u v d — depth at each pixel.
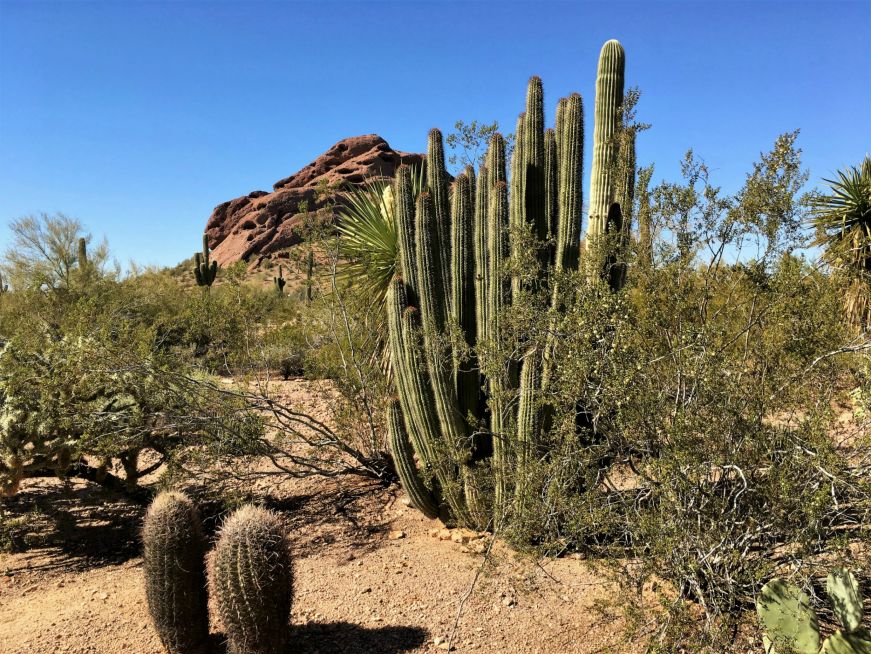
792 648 2.89
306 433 7.59
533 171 5.17
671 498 3.05
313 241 6.85
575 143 5.06
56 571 5.04
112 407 5.70
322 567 4.90
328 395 7.05
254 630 3.38
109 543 5.59
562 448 3.62
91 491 6.73
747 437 3.11
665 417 3.25
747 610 3.29
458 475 5.38
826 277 4.09
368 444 6.84
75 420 5.35
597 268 3.99
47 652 3.67
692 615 3.29
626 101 4.83
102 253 18.62
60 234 17.81
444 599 4.25
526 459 4.03
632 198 4.72
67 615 4.16
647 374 3.35
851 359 3.56
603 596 4.05
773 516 3.04
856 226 8.77
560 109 5.27
